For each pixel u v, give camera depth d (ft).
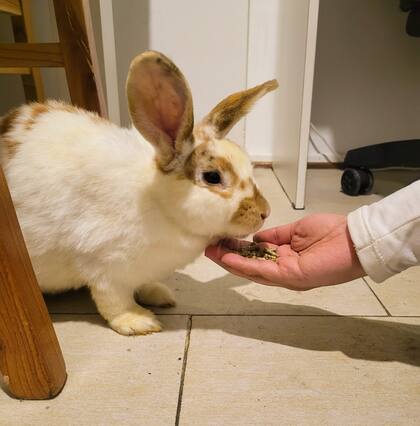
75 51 1.96
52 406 1.19
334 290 1.84
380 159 3.16
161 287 1.73
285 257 1.50
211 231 1.41
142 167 1.40
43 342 1.18
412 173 3.84
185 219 1.38
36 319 1.17
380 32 3.77
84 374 1.32
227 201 1.34
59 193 1.40
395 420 1.16
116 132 1.50
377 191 3.31
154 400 1.22
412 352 1.45
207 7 3.50
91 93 2.02
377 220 1.30
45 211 1.40
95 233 1.41
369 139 4.04
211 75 3.71
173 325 1.58
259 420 1.16
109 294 1.50
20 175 1.40
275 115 3.82
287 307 1.71
